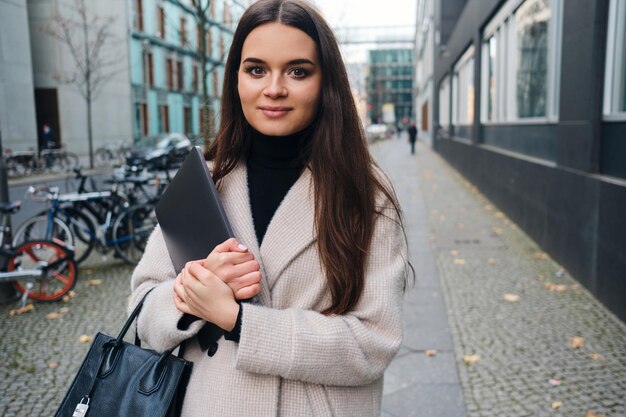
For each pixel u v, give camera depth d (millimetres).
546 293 5379
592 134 5371
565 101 6203
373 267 1237
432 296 5391
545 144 7660
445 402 3371
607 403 3273
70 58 26562
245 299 1135
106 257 7246
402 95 105125
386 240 1259
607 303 4867
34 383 3758
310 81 1234
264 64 1226
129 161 20875
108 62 28688
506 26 10883
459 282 5844
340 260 1189
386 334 1203
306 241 1220
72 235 6281
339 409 1197
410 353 4090
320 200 1222
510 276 6020
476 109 14023
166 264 1411
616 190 4652
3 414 3350
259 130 1259
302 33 1218
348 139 1264
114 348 1279
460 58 19062
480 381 3621
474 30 14414
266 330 1104
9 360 4117
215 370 1208
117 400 1220
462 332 4461
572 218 5887
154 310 1266
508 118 10570
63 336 4602
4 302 5398
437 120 31594
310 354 1110
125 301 5512
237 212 1287
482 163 13016
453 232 8531
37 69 26250
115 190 7113
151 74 34375
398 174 18484
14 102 22109
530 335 4332
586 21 5523
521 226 8586
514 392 3455
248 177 1356
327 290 1222
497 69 11789
